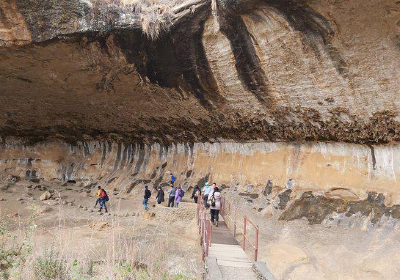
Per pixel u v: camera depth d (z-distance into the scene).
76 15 10.64
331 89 10.17
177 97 14.83
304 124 12.50
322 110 11.20
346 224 10.36
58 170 23.72
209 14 10.20
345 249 8.97
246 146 16.38
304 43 9.23
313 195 12.13
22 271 5.95
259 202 13.90
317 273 8.05
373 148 11.09
